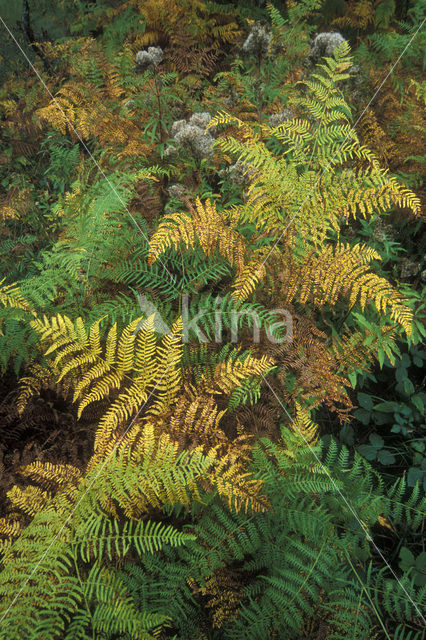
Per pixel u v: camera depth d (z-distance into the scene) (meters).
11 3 5.90
